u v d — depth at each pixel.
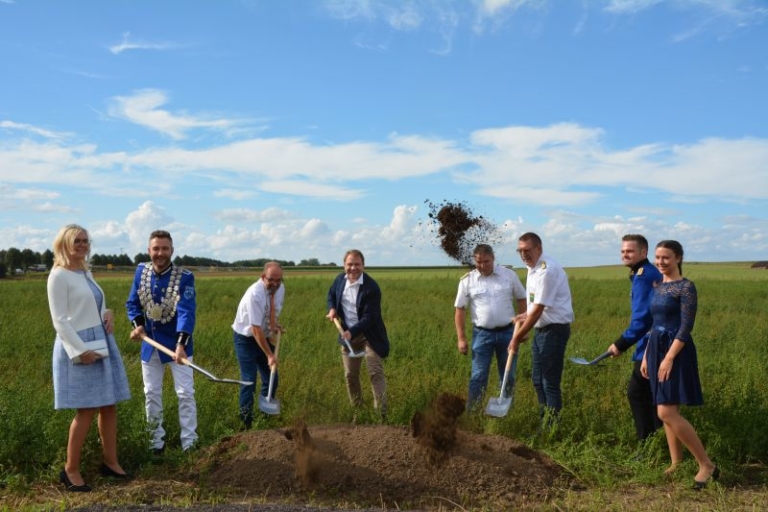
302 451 5.33
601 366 8.74
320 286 26.86
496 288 6.94
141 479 5.39
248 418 6.74
